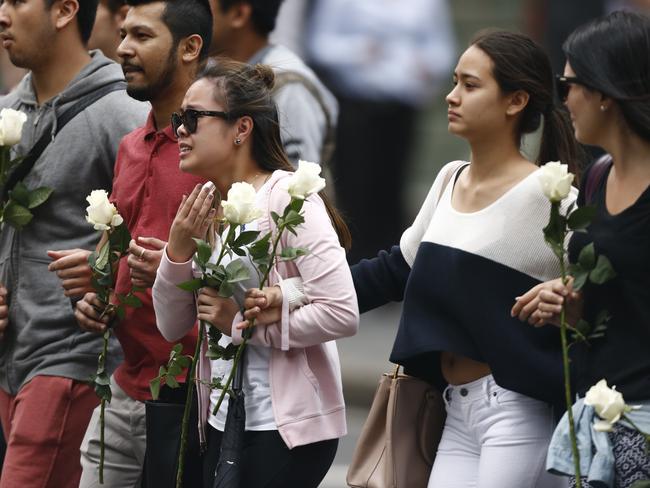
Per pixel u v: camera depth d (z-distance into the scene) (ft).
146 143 47.11
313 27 89.35
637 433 37.60
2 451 56.85
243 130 43.04
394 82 90.27
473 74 41.96
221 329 41.83
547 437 41.65
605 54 38.04
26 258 50.49
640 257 37.45
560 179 37.60
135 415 47.11
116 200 47.21
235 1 56.03
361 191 93.35
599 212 38.37
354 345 89.92
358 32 89.35
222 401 42.91
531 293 39.27
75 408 50.03
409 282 43.01
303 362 42.11
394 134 92.58
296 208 40.11
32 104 51.11
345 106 91.04
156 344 46.29
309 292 41.68
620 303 37.88
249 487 42.01
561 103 42.11
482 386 42.01
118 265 46.60
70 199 50.14
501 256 41.60
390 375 44.29
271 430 42.01
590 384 38.58
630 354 37.83
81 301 46.29
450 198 43.11
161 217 46.29
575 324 39.70
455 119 42.29
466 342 41.96
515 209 41.65
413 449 43.83
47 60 50.72
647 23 38.19
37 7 50.37
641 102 37.70
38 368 50.11
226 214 39.91
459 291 41.86
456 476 42.47
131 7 47.52
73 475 50.37
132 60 47.11
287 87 55.11
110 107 50.06
